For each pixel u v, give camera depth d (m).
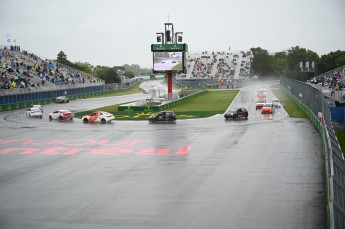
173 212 23.75
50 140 49.50
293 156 37.12
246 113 67.44
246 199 25.67
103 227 21.84
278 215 22.84
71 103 109.31
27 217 23.48
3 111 90.94
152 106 80.50
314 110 58.19
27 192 28.28
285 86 123.88
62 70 142.62
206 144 44.53
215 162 35.84
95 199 26.41
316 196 25.83
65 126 62.56
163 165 35.28
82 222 22.58
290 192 26.78
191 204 25.02
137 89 176.50
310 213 23.02
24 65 122.88
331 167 22.25
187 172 32.69
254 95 118.31
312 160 35.34
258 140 45.84
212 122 63.53
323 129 38.56
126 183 29.94
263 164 34.56
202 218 22.72
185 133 52.78
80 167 35.38
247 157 37.44
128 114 76.75
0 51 124.25
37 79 118.12
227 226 21.52
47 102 109.88
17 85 105.50
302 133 49.47
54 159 38.91
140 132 54.72
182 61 103.12
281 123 59.22
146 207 24.69
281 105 85.75
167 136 50.72
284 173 31.50
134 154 40.31
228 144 44.16
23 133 55.44
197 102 99.75
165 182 29.94
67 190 28.53
